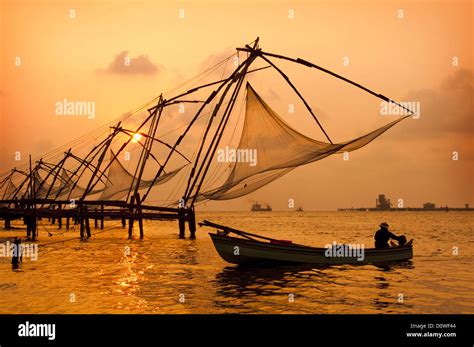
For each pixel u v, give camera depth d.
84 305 12.73
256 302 13.19
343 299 13.64
